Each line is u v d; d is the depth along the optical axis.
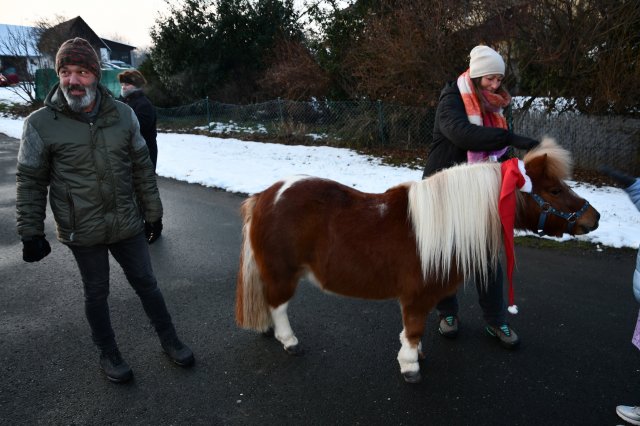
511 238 2.39
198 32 15.77
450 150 2.86
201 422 2.41
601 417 2.42
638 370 2.78
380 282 2.58
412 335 2.63
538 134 8.28
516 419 2.42
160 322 2.86
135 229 2.58
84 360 2.95
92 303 2.60
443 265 2.45
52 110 2.26
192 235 5.26
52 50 21.83
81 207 2.36
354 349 3.07
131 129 2.52
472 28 8.79
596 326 3.26
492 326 3.09
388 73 9.46
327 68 11.76
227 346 3.12
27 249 2.29
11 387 2.68
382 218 2.54
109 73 20.42
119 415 2.46
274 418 2.44
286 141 11.86
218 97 16.08
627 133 7.31
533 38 8.00
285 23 15.99
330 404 2.55
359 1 10.96
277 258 2.75
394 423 2.40
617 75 7.17
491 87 2.64
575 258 4.37
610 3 7.06
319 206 2.64
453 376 2.79
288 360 2.96
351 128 10.92
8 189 7.41
